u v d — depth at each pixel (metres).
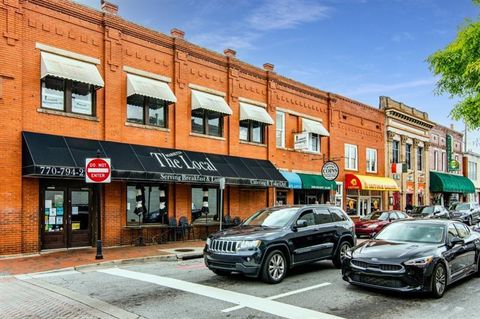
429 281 8.23
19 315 7.30
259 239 9.69
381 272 8.35
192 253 14.71
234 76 21.89
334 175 21.97
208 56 20.67
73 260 12.94
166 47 18.94
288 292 8.88
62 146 14.70
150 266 12.53
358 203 30.45
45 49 15.00
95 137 16.20
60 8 15.46
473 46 14.71
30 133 14.30
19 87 14.15
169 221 18.12
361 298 8.38
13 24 14.12
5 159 13.63
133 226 17.03
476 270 10.47
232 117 21.72
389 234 10.12
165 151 18.19
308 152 26.39
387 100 34.47
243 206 22.03
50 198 14.97
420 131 38.94
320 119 27.52
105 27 16.69
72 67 15.20
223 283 9.81
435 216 27.67
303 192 26.16
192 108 19.64
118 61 17.05
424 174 39.34
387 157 34.06
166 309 7.56
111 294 8.73
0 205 13.41
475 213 31.39
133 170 15.73
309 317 7.07
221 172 19.31
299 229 10.77
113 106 16.73
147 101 18.17
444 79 16.27
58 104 15.39
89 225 16.00
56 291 9.07
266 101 23.77
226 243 9.88
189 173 17.75
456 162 42.47
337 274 11.04
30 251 14.03
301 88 26.03
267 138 23.66
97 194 16.05
